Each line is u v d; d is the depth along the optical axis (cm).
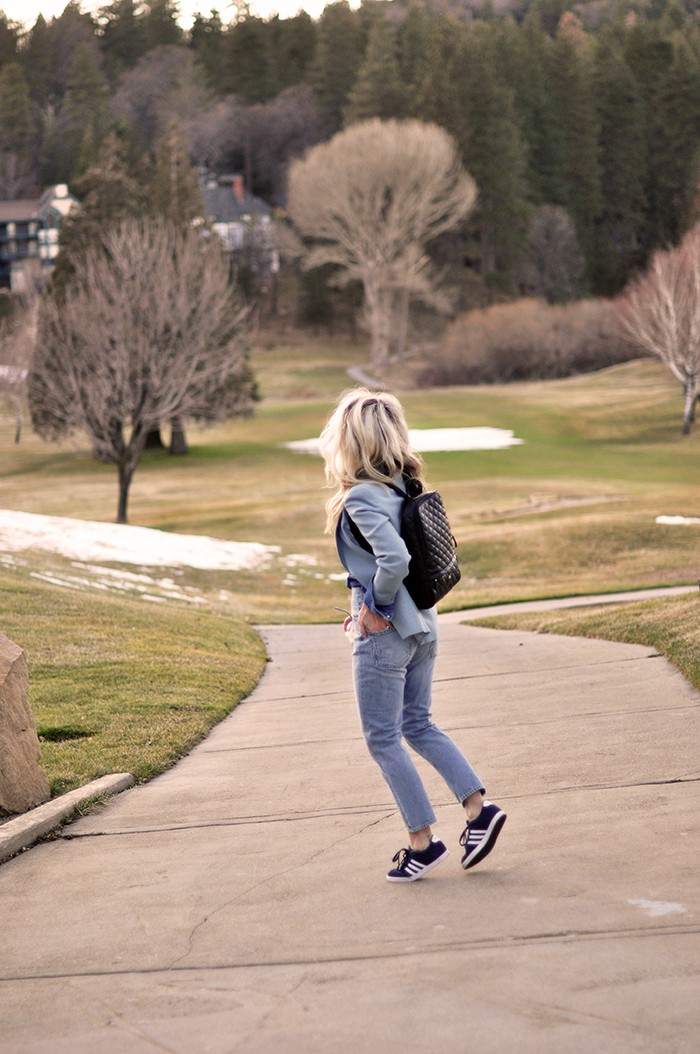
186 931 298
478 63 8850
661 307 5084
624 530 2414
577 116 10112
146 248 3148
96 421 3148
